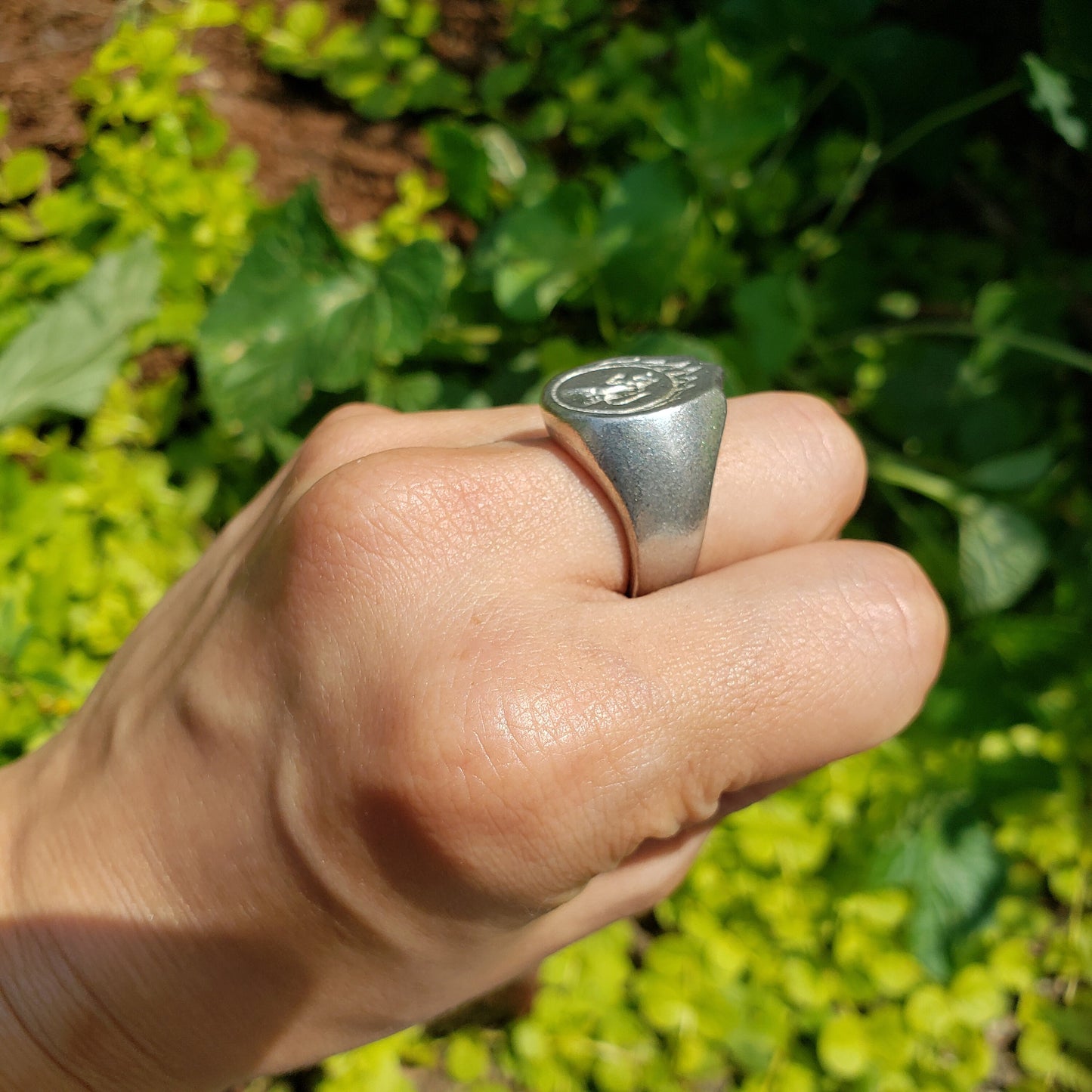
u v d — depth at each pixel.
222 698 0.10
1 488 0.19
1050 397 0.24
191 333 0.20
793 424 0.12
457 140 0.21
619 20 0.26
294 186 0.23
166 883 0.10
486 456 0.10
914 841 0.18
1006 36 0.24
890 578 0.10
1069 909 0.20
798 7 0.22
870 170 0.23
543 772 0.09
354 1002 0.11
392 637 0.10
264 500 0.13
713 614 0.10
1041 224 0.25
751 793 0.12
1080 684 0.20
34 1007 0.10
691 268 0.21
